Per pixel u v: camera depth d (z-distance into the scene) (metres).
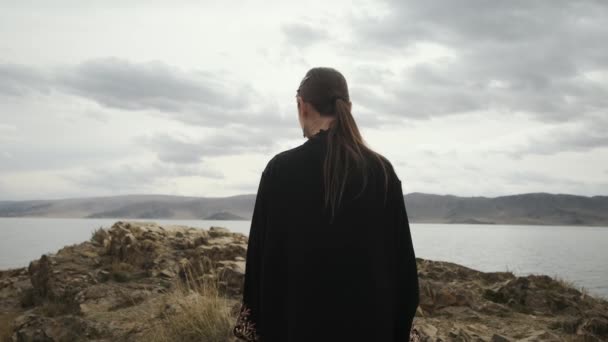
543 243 177.25
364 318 1.65
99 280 8.47
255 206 1.87
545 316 6.70
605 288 37.06
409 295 1.81
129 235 9.87
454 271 9.10
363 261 1.70
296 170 1.79
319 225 1.72
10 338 6.66
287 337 1.68
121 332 6.05
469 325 6.04
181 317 5.90
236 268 7.88
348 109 1.88
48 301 8.09
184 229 11.55
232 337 5.44
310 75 1.94
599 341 5.50
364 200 1.74
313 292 1.67
